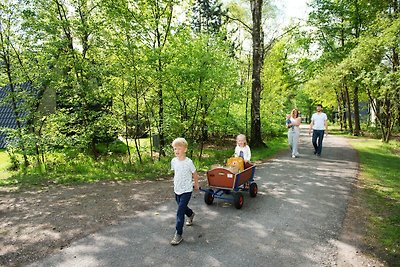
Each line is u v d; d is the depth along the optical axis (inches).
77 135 514.6
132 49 460.8
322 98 1428.4
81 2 522.6
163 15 514.0
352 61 721.0
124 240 201.5
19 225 231.5
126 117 506.0
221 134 792.3
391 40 577.6
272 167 442.9
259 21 633.0
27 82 510.9
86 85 511.2
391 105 741.9
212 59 465.7
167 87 486.6
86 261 174.2
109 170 452.1
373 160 496.1
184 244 194.5
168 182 370.0
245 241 198.2
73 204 283.0
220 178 263.6
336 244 193.6
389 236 203.6
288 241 197.8
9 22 486.3
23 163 518.6
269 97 841.5
